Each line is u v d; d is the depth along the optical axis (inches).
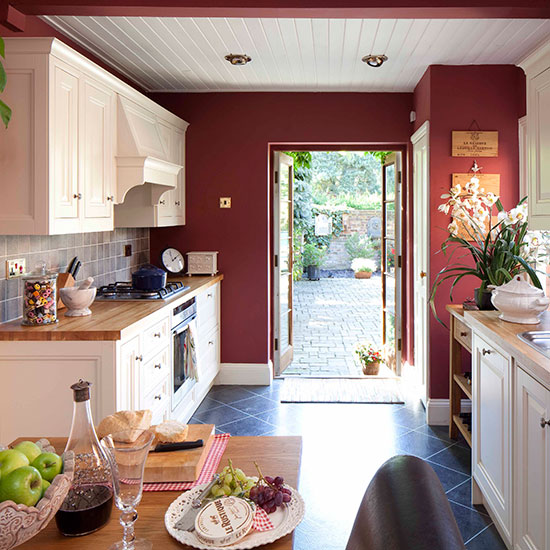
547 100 105.8
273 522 48.0
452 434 160.1
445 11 111.5
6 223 111.3
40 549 44.2
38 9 112.4
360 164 621.0
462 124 170.9
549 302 111.7
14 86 110.0
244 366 213.2
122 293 157.2
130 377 118.6
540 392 81.3
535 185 112.7
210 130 207.9
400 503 27.6
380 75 182.9
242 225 210.1
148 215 175.5
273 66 172.7
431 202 171.8
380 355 227.5
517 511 92.6
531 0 109.5
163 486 54.6
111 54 160.1
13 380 111.4
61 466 44.6
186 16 115.3
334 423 172.4
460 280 171.0
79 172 123.6
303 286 547.5
